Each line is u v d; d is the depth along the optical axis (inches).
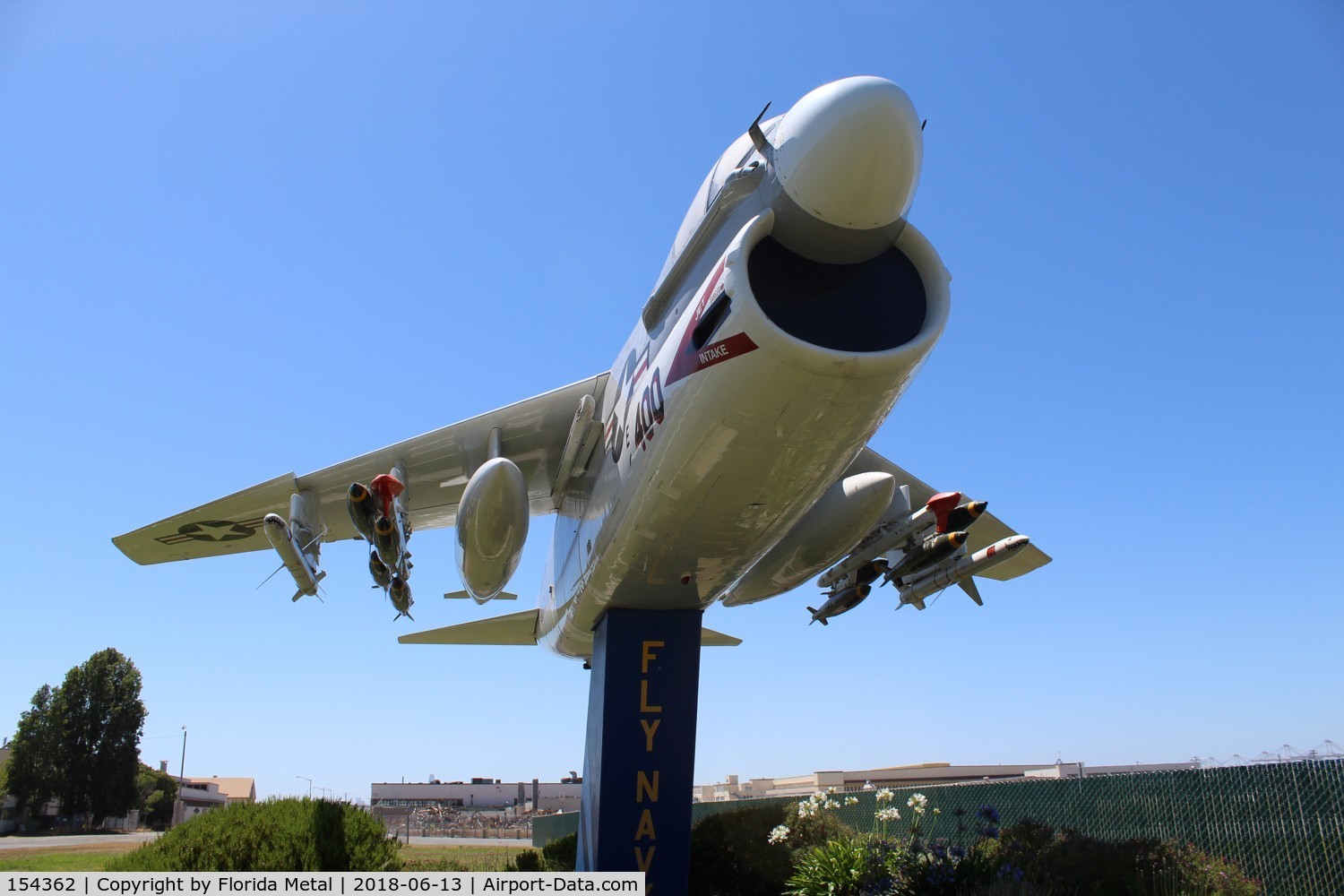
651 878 352.2
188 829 344.2
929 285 249.8
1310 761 282.4
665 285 293.9
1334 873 268.8
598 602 383.9
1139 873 287.9
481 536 324.2
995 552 332.8
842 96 224.1
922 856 330.0
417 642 622.5
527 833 1750.7
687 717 374.0
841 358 225.1
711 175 287.7
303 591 378.3
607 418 357.1
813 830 465.1
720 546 322.3
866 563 366.3
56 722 1964.8
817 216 235.0
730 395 242.4
